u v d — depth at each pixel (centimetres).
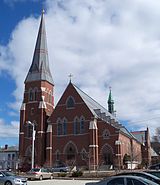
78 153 7544
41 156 7819
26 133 8231
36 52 9075
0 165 11469
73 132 7731
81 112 7788
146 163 8744
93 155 7325
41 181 4584
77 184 3731
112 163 7325
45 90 8588
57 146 7788
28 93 8588
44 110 8294
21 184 3328
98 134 7631
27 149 8069
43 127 8131
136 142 10244
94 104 9156
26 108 8462
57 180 4825
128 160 7650
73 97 7988
